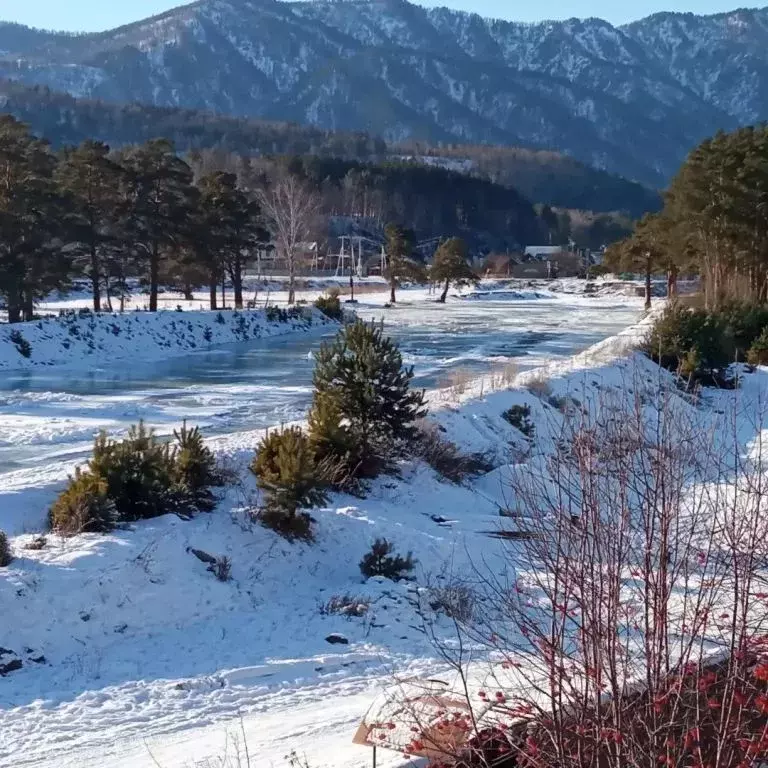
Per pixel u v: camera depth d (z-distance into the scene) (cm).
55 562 1264
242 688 1039
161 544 1368
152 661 1120
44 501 1645
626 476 593
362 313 8519
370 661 1120
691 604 652
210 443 2002
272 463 1680
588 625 576
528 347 5162
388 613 1285
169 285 8375
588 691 559
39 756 853
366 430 1961
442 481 2044
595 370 3081
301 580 1441
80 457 2180
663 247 7350
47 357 4547
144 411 2945
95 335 4953
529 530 680
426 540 1608
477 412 2470
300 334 6556
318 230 15850
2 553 1241
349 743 808
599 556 547
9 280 4844
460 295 11831
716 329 3403
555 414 2648
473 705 633
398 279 11281
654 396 1334
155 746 868
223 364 4566
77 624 1170
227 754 818
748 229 5547
